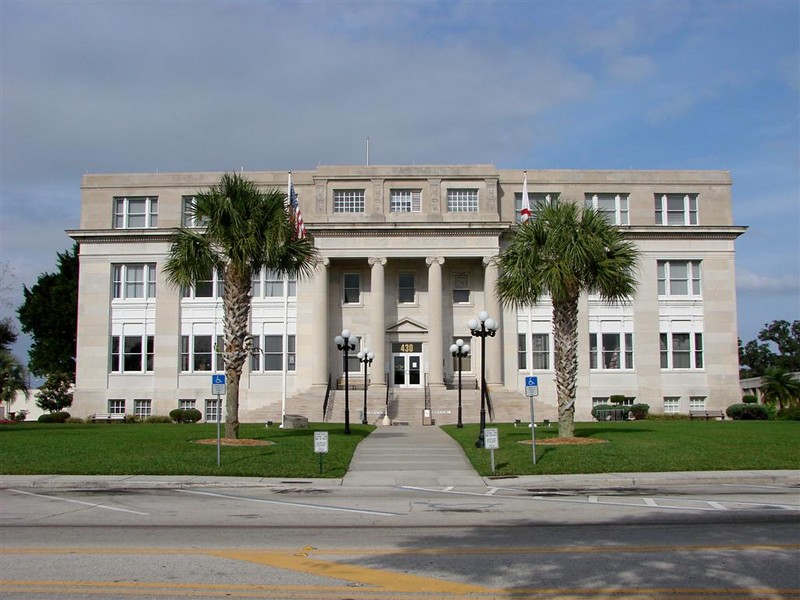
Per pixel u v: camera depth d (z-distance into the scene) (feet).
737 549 35.42
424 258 178.09
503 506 52.75
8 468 72.95
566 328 97.30
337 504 54.65
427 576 30.40
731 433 102.06
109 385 179.63
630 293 99.91
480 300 184.14
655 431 107.55
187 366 180.55
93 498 58.80
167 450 84.17
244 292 96.37
